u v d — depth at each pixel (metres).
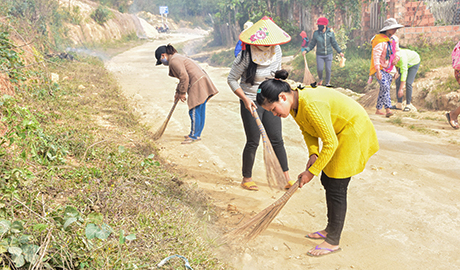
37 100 5.23
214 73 13.54
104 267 2.11
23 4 11.62
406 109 8.09
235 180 4.31
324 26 10.03
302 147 5.46
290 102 2.64
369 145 2.78
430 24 12.52
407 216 3.47
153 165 3.94
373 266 2.79
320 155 2.62
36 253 2.05
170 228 2.76
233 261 2.75
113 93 7.71
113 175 3.42
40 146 3.45
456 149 5.26
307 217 3.52
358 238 3.16
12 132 3.17
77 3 27.84
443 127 6.49
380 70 7.28
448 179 4.24
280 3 20.56
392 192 3.96
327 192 2.89
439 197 3.82
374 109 8.19
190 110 5.42
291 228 3.33
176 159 4.88
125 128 5.40
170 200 3.26
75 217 2.29
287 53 17.88
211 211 3.42
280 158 4.02
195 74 5.30
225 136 5.87
